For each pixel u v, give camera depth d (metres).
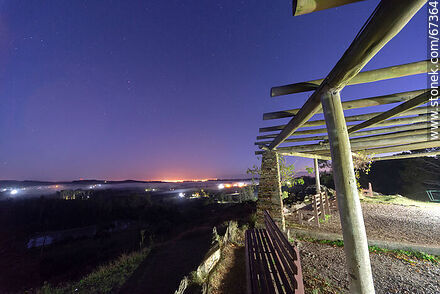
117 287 4.62
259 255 3.02
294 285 1.81
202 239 7.37
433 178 12.80
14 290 9.84
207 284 3.21
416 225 6.57
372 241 5.12
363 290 1.65
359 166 6.07
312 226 6.61
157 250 7.05
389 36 1.09
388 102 2.23
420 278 3.51
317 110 2.32
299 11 1.12
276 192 5.64
